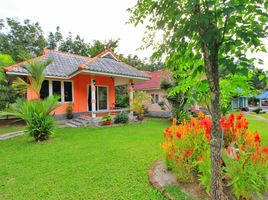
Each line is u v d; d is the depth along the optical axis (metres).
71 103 12.59
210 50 1.87
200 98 2.50
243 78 2.41
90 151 5.75
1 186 3.60
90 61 11.84
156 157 4.96
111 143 6.68
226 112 4.80
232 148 3.27
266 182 2.78
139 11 2.26
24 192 3.34
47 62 8.23
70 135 8.20
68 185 3.53
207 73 1.97
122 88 22.41
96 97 13.88
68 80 12.65
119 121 11.88
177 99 11.16
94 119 11.01
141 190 3.24
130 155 5.20
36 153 5.73
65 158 5.14
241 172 2.70
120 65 13.88
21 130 9.71
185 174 3.33
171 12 1.81
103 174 3.97
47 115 7.76
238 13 1.66
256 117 16.77
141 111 13.33
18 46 21.42
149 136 7.89
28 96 10.98
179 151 3.53
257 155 2.85
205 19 1.53
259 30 1.57
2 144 7.03
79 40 27.83
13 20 23.75
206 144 3.51
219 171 2.16
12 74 9.71
